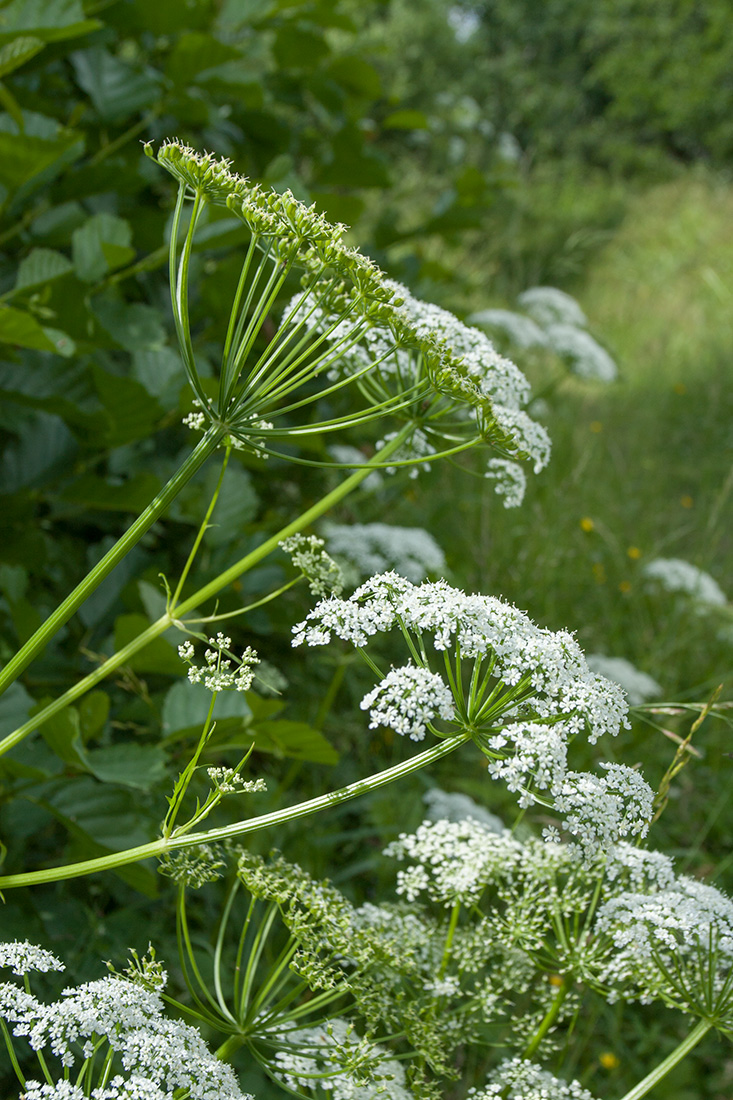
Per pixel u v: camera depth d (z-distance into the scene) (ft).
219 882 7.44
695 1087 7.72
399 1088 4.80
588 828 3.94
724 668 12.69
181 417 8.54
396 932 5.37
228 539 8.45
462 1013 5.31
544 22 61.16
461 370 4.50
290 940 4.83
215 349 10.06
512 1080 4.86
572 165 50.65
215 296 8.67
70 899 6.61
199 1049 3.91
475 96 50.06
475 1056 7.01
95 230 7.42
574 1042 7.43
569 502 15.65
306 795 9.05
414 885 5.36
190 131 10.66
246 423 4.20
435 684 3.92
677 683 12.44
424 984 5.16
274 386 4.43
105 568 3.98
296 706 9.97
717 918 4.74
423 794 9.75
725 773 11.02
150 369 8.15
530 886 5.25
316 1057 4.53
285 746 6.31
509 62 54.29
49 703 5.52
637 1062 7.79
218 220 7.91
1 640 7.04
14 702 6.55
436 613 4.01
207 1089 3.79
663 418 22.57
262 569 8.92
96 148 9.76
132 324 8.25
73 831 5.88
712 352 26.91
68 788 5.91
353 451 11.78
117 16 9.19
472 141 33.01
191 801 7.10
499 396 5.79
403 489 13.28
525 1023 5.34
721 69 56.80
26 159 6.81
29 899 6.32
